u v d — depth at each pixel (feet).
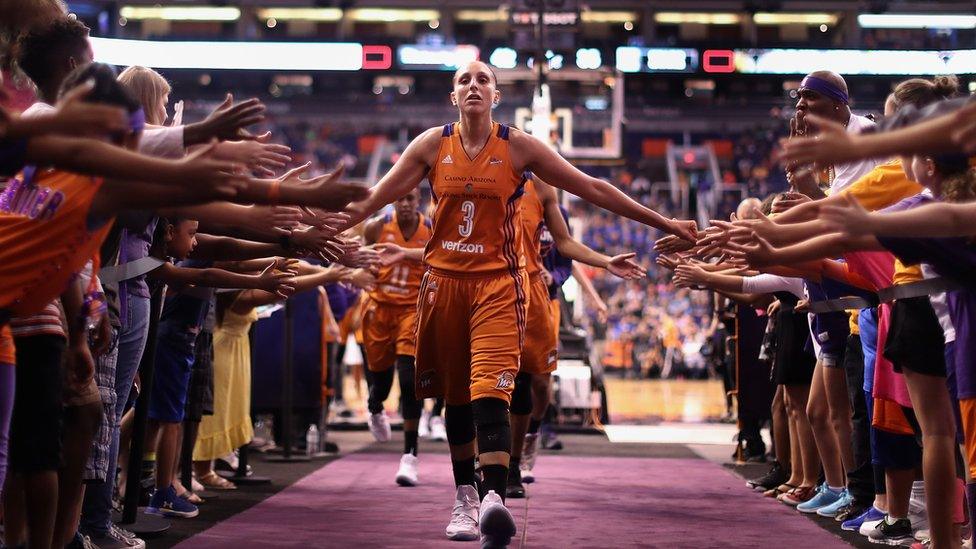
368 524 14.38
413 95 116.26
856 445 15.11
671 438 30.40
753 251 10.64
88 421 10.37
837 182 14.48
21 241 8.18
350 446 26.76
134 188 8.35
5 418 8.34
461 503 13.50
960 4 101.65
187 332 15.20
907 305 11.01
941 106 8.35
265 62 64.59
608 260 17.39
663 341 78.74
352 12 118.11
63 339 9.26
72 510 10.40
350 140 113.50
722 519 15.31
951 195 9.71
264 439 28.63
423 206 90.12
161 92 12.50
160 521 13.96
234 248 13.82
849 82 72.13
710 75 73.05
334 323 27.48
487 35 119.96
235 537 13.24
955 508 11.02
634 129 113.39
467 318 12.98
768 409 23.16
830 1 110.52
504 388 12.54
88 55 10.02
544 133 38.88
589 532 14.02
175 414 15.03
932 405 10.91
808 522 15.08
